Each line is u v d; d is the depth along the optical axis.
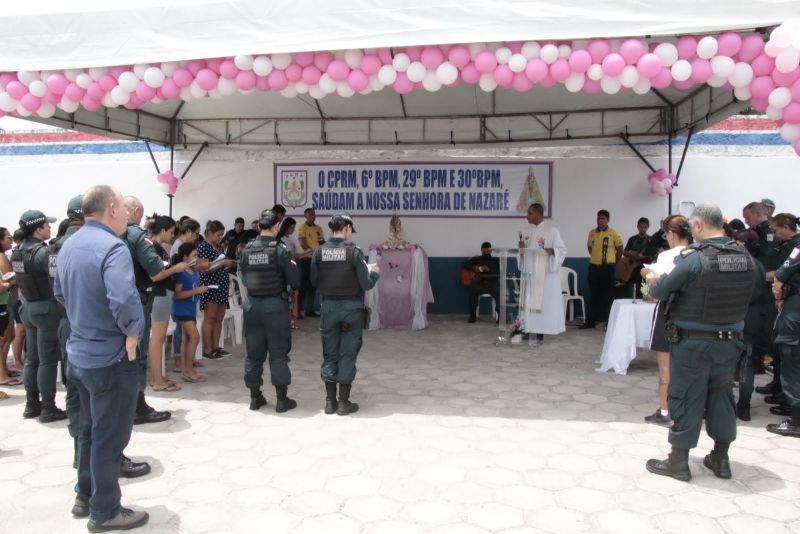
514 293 8.30
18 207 11.32
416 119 9.84
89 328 3.03
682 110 8.66
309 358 7.22
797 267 4.40
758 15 4.49
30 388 4.91
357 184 10.79
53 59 5.38
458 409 5.21
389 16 4.87
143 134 9.51
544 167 10.38
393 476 3.81
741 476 3.82
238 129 10.10
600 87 4.98
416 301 9.24
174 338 7.02
